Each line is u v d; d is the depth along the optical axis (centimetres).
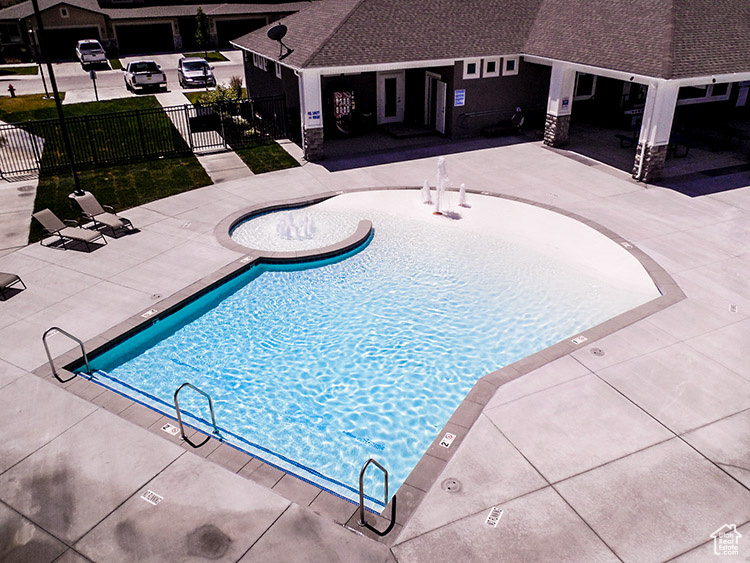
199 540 656
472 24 2231
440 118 2345
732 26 1873
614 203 1625
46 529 674
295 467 802
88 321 1095
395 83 2430
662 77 1586
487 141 2258
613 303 1169
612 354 972
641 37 1828
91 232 1400
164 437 819
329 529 668
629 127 2380
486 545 644
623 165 1931
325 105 2338
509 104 2331
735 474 734
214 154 2152
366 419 897
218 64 4319
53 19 4516
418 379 984
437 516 681
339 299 1233
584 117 2522
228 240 1438
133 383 980
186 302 1177
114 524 679
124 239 1453
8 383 927
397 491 715
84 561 635
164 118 2652
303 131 2047
